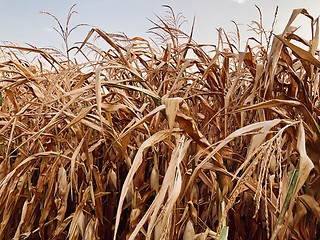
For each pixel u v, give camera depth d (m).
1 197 1.94
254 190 1.30
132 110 1.51
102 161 2.17
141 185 1.76
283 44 1.45
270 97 1.50
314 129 1.22
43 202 2.09
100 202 1.77
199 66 2.00
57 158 1.79
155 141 1.12
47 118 2.09
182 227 1.41
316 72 1.62
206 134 2.05
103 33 1.84
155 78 2.36
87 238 1.73
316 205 1.23
